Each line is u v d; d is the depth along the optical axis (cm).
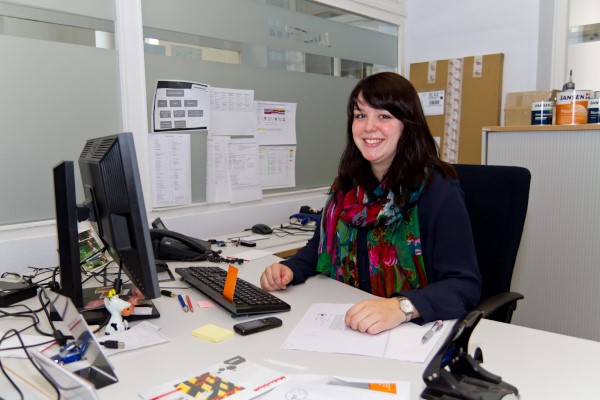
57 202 114
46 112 175
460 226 127
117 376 83
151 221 207
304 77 270
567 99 212
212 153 228
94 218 117
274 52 252
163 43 206
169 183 212
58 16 175
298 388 77
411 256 136
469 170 157
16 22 165
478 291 119
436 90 313
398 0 324
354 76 303
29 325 110
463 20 308
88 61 185
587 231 205
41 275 158
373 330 99
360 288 148
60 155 180
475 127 299
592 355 90
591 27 277
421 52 330
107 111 192
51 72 175
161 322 110
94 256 149
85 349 85
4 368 87
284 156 263
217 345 97
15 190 170
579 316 210
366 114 139
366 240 147
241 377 81
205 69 221
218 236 224
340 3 282
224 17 227
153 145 205
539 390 77
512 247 142
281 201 263
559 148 209
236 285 129
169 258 170
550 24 275
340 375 83
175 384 79
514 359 88
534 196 219
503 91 295
